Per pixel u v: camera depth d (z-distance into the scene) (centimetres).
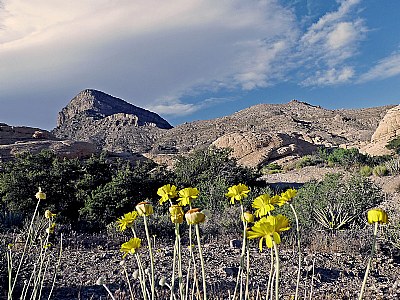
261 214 216
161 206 1259
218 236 938
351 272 659
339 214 953
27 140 2811
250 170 1862
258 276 629
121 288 577
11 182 1314
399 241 748
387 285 602
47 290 564
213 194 1302
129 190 1295
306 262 669
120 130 11594
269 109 11112
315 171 2369
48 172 1451
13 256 580
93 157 1590
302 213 976
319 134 7300
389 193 1390
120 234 972
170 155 3020
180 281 212
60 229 1022
